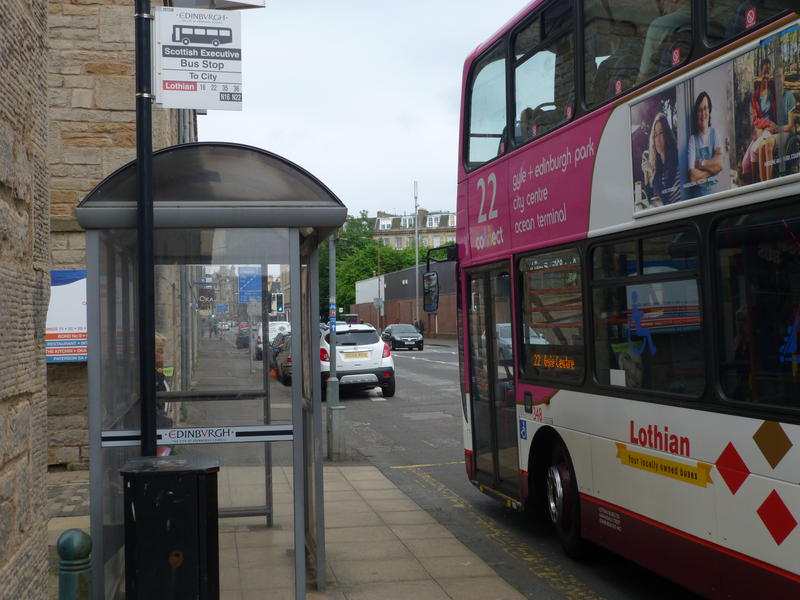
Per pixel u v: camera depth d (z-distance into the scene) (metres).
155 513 4.03
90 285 5.16
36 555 3.32
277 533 5.48
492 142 8.30
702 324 4.86
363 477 11.02
